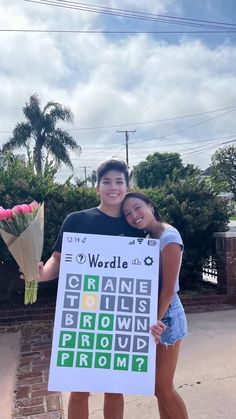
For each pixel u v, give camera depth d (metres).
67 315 2.37
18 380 3.93
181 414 2.55
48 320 6.12
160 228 2.53
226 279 6.98
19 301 6.84
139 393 2.31
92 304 2.38
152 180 45.91
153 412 3.24
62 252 2.42
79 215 2.59
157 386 2.52
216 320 5.82
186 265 7.62
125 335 2.36
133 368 2.33
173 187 7.84
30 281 2.39
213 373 3.90
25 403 3.46
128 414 3.23
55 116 32.09
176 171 8.65
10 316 6.13
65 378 2.32
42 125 31.88
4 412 3.32
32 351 4.75
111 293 2.39
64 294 2.38
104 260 2.42
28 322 6.04
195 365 4.11
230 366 4.05
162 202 7.42
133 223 2.51
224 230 7.52
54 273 2.55
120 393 2.36
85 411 2.51
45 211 6.31
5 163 6.89
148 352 2.35
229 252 6.97
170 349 2.50
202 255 7.59
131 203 2.51
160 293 2.45
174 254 2.41
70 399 2.52
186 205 7.36
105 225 2.54
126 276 2.41
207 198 7.74
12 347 4.92
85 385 2.31
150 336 2.36
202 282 7.96
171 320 2.50
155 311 2.38
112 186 2.49
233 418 3.10
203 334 5.13
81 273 2.40
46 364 4.32
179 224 7.43
